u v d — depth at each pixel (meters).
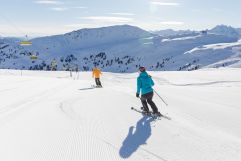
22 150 7.89
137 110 13.88
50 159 7.16
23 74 82.31
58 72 90.19
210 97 20.23
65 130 10.05
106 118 12.05
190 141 8.73
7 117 12.62
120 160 7.08
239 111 14.15
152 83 12.58
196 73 62.56
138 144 8.41
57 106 15.43
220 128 10.59
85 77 72.19
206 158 7.22
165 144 8.43
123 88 27.72
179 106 15.64
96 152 7.69
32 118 12.28
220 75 52.81
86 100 17.59
